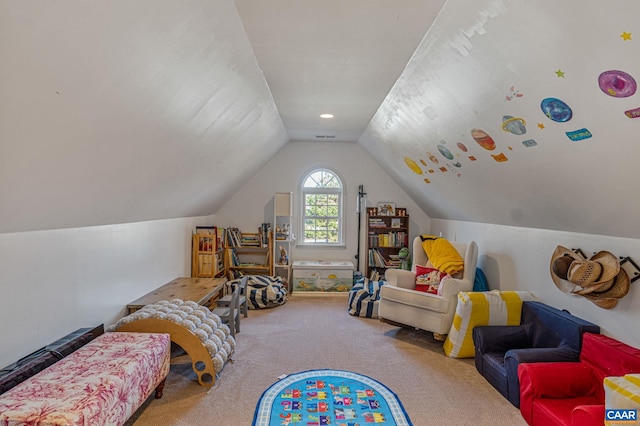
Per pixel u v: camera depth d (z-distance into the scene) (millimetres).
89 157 1943
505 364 2633
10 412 1597
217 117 2852
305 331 4031
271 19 2041
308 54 2531
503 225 3854
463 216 4723
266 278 5258
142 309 2848
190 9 1599
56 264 2412
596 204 2279
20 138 1455
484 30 1771
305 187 6184
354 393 2689
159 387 2551
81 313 2666
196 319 2877
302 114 4242
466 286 3666
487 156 2812
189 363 3162
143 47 1562
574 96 1703
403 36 2227
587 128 1812
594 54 1444
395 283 4305
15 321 2090
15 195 1758
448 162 3500
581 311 2705
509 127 2285
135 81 1712
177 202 3908
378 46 2385
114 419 1854
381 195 6137
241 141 3846
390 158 5016
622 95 1507
